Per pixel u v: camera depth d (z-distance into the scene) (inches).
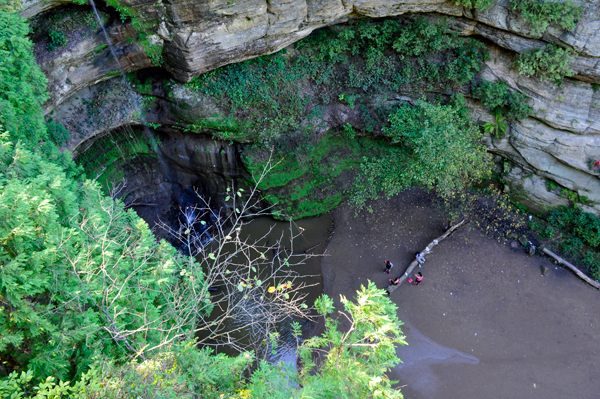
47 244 242.7
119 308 285.6
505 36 641.0
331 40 711.1
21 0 446.0
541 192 769.6
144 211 816.3
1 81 351.6
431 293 707.4
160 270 329.4
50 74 530.3
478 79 711.1
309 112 765.9
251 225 838.5
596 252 725.3
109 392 210.4
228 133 731.4
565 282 710.5
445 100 756.6
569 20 567.2
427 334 658.2
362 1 597.3
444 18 659.4
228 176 812.6
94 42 548.4
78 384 209.2
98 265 291.0
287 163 802.2
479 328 663.1
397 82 745.0
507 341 645.9
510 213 795.4
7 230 215.6
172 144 784.9
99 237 298.8
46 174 277.4
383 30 689.0
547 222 776.3
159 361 244.8
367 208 827.4
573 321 664.4
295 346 641.6
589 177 716.0
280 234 824.3
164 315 329.4
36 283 223.3
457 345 644.7
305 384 270.5
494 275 725.3
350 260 769.6
